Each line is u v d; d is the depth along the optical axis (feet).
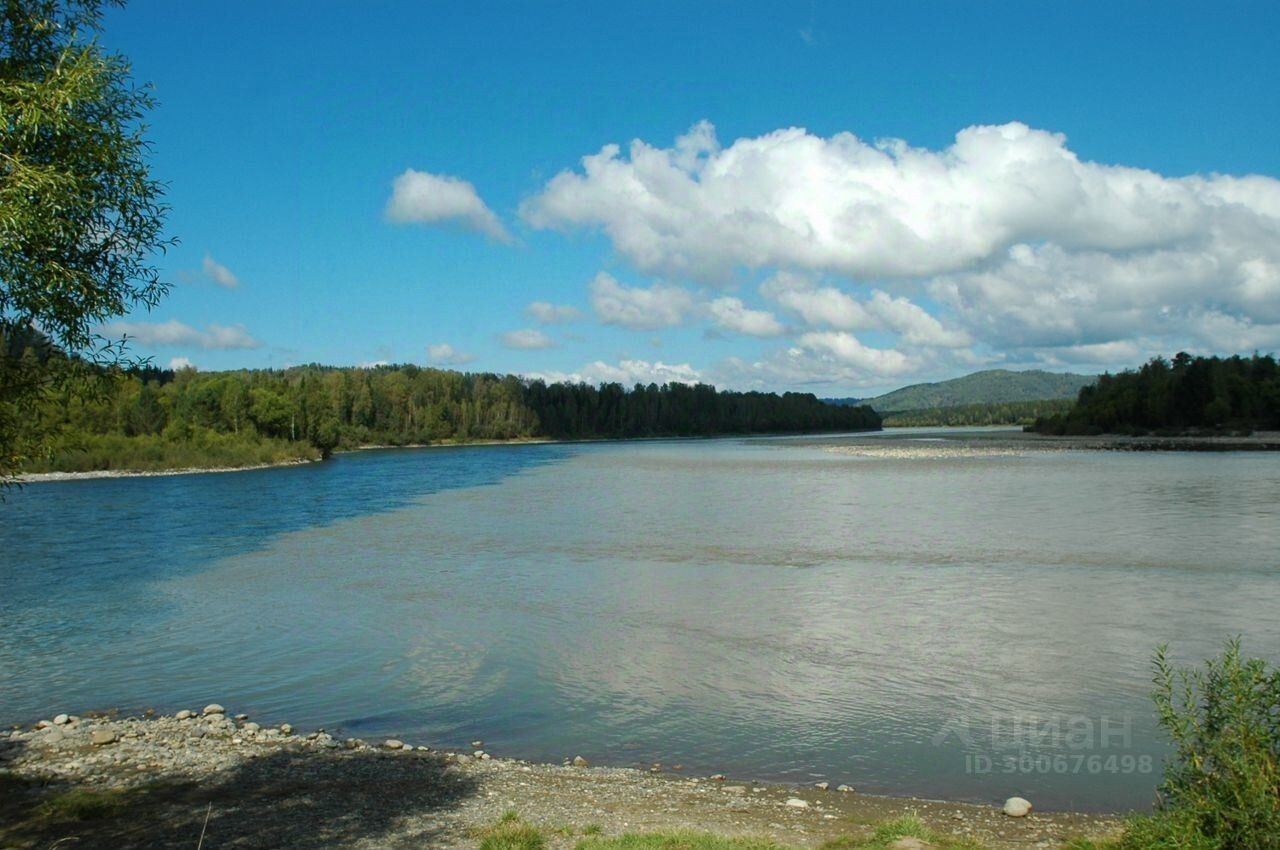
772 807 35.73
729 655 60.39
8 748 43.98
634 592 81.97
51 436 30.17
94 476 249.14
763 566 93.91
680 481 214.48
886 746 43.57
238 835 32.19
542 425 592.19
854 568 91.09
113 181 27.55
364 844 31.07
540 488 201.67
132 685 56.70
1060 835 32.60
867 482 195.11
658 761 42.57
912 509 141.18
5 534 128.36
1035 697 50.11
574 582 87.71
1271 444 331.98
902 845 30.30
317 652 63.57
